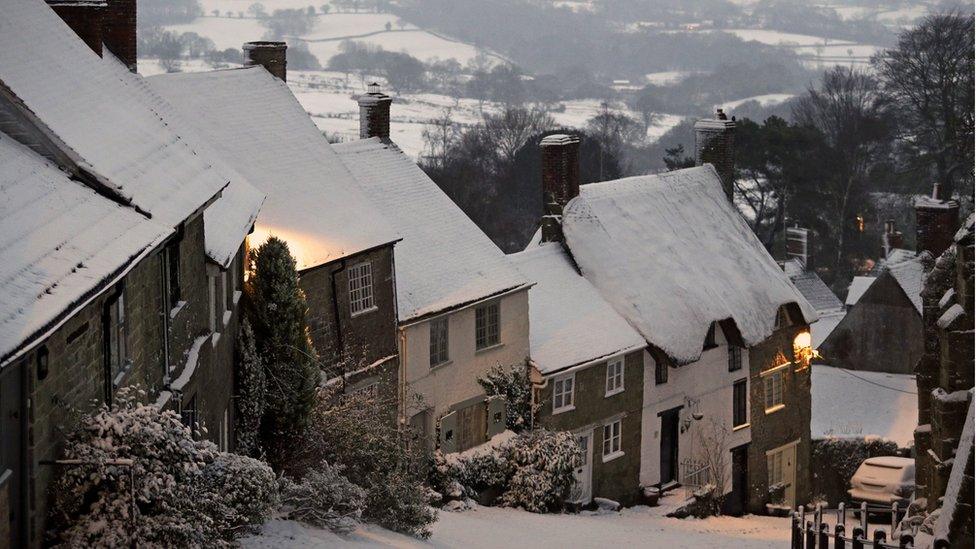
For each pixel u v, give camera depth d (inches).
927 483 1739.7
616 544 1596.9
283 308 1434.5
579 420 2022.6
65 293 754.2
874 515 2224.4
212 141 1669.5
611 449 2095.2
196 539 890.1
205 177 1182.9
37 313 713.0
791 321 2461.9
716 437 2274.9
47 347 799.7
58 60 1119.0
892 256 3154.5
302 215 1668.3
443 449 1851.6
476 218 4148.6
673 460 2222.0
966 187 3914.9
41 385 796.6
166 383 1077.1
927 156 4015.8
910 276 2859.3
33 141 948.6
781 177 4062.5
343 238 1679.4
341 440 1467.8
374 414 1553.9
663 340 2139.5
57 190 907.4
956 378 1540.4
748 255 2480.3
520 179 4362.7
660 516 2063.2
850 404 2711.6
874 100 4362.7
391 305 1756.9
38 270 765.9
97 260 824.3
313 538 1130.0
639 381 2130.9
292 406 1430.9
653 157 5659.5
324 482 1225.4
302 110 1861.5
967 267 1520.7
